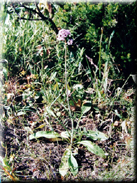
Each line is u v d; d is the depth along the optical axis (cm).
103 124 192
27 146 172
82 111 185
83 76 236
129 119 192
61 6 244
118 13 216
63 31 172
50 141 176
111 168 154
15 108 202
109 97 214
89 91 220
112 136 179
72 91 211
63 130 186
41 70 233
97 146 160
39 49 251
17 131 186
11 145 173
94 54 241
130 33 219
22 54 252
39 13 223
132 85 225
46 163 158
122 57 222
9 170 152
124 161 156
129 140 170
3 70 229
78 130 172
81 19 234
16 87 224
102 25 221
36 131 186
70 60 235
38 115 200
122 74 231
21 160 162
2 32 247
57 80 222
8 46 249
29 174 152
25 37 258
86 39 235
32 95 214
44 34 261
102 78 223
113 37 226
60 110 204
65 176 149
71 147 169
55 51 257
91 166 156
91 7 217
